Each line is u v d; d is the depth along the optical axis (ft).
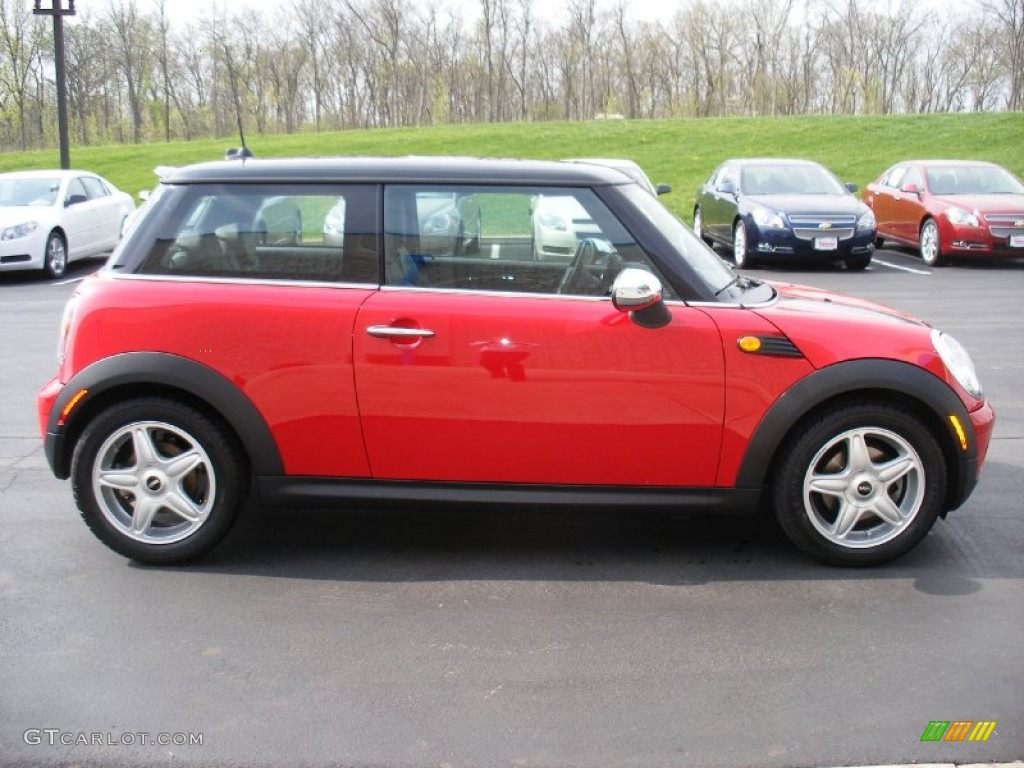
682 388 12.72
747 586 12.96
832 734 9.58
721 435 12.85
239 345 12.93
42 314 35.29
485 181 13.21
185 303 13.07
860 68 172.14
